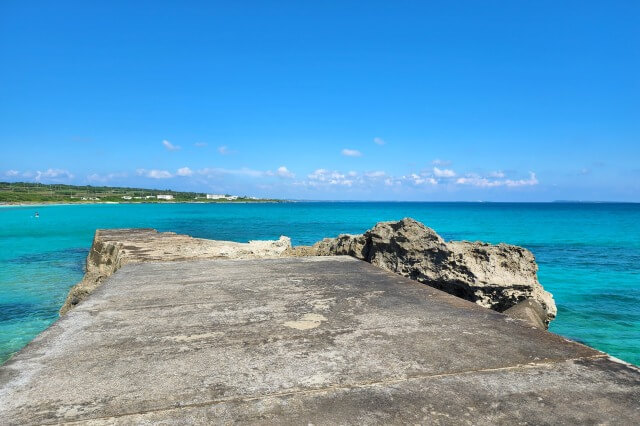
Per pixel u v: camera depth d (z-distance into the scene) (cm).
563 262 2425
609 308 1373
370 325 380
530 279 738
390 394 247
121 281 594
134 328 373
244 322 390
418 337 347
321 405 234
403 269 818
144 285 564
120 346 328
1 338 1077
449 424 215
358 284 564
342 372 277
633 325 1190
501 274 732
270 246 1328
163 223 6016
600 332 1127
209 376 272
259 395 246
